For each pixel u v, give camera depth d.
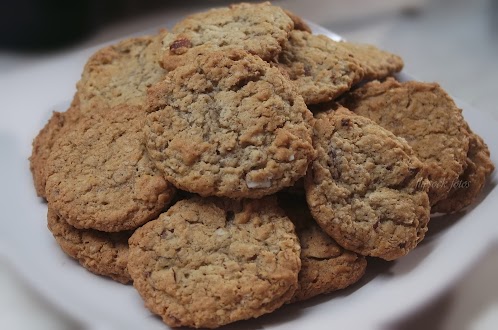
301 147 0.33
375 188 0.35
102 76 0.41
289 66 0.38
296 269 0.32
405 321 0.32
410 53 0.56
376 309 0.32
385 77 0.42
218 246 0.33
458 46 0.57
